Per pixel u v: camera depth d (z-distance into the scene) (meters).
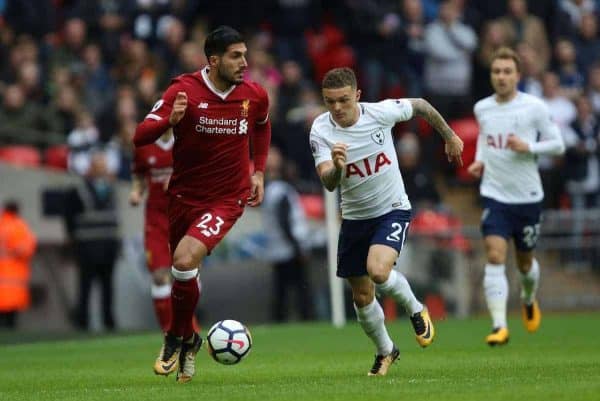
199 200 31.86
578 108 74.88
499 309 42.94
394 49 79.31
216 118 31.41
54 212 67.19
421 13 81.88
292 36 81.06
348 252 32.31
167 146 46.59
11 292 64.31
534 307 45.97
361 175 31.59
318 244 68.00
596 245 68.00
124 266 67.19
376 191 31.69
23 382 34.62
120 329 66.44
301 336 53.31
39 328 67.44
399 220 31.78
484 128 43.59
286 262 65.75
